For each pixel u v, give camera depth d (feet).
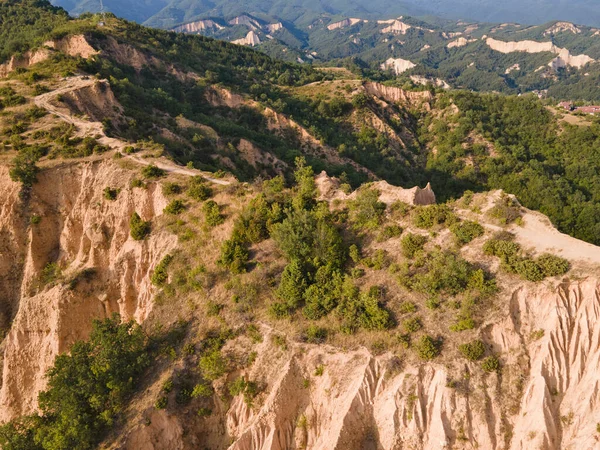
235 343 121.49
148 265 160.97
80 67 298.76
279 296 125.59
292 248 134.41
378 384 104.37
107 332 129.08
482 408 98.02
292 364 111.34
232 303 129.90
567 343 102.47
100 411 117.29
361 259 131.85
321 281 126.11
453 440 96.94
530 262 111.96
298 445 107.34
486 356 103.96
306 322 119.34
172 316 135.95
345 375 107.45
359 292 122.11
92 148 203.51
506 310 107.96
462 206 140.05
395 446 99.30
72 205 193.77
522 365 103.09
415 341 107.96
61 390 118.42
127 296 163.84
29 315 167.32
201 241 152.87
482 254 121.90
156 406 112.47
